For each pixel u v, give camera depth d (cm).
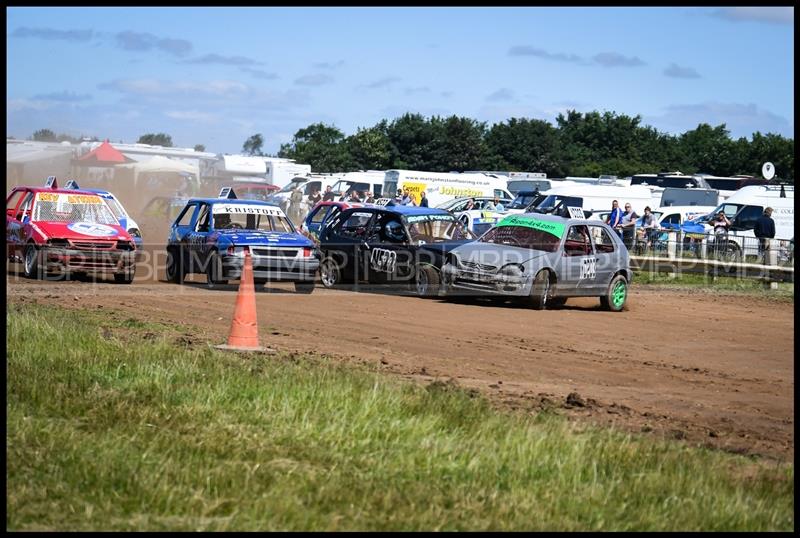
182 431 1525
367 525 1155
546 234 3612
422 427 1540
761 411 1977
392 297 3734
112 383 1847
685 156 17762
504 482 1347
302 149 15438
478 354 2502
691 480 1364
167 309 3131
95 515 1157
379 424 1555
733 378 2348
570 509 1251
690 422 1833
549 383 2152
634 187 8100
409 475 1358
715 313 3741
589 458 1436
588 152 17875
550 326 3114
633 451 1478
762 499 1333
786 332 3250
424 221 3941
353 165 15300
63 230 3756
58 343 2156
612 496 1301
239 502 1209
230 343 2372
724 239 5366
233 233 3719
